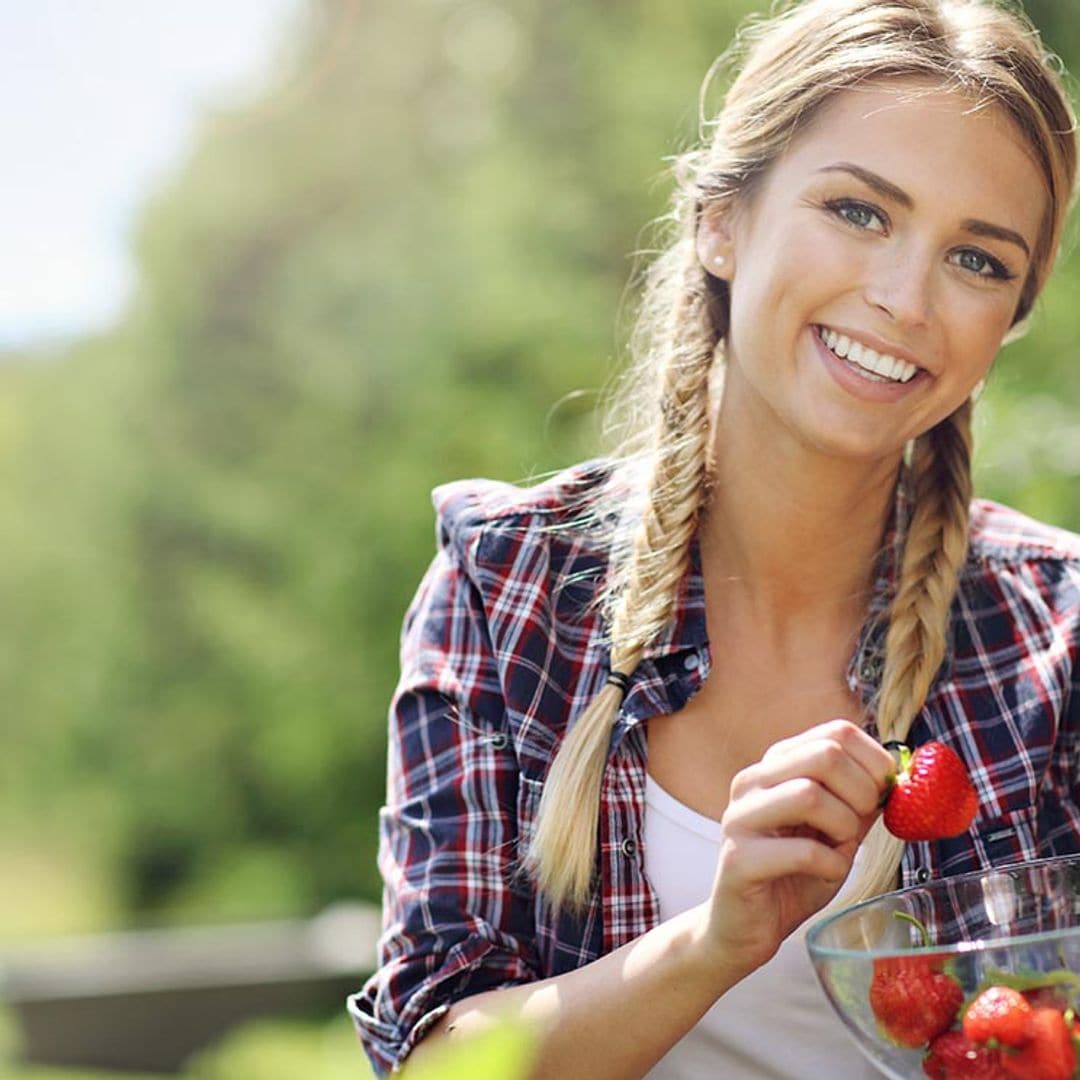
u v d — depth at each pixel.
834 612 3.75
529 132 17.14
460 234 17.38
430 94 19.86
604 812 3.55
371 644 18.75
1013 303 3.51
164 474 20.69
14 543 21.83
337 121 20.55
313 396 19.17
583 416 15.32
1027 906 3.07
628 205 16.23
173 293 20.91
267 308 20.25
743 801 2.94
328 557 18.75
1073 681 3.65
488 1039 1.56
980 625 3.72
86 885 21.94
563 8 17.41
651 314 4.25
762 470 3.66
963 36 3.47
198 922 20.72
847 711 3.69
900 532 3.78
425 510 17.89
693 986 3.08
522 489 3.95
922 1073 2.66
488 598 3.74
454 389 17.00
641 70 15.93
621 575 3.76
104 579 21.30
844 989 2.71
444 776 3.64
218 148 21.20
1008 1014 2.56
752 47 4.25
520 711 3.63
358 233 19.38
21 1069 12.04
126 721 21.19
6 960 14.43
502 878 3.55
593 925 3.53
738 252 3.64
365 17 20.52
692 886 3.53
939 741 3.61
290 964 13.23
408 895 3.54
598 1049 3.14
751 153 3.59
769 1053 3.46
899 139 3.39
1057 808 3.63
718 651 3.72
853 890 3.47
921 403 3.48
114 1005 12.42
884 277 3.38
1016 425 7.84
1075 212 7.99
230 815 20.86
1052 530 3.90
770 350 3.50
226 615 19.78
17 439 21.92
